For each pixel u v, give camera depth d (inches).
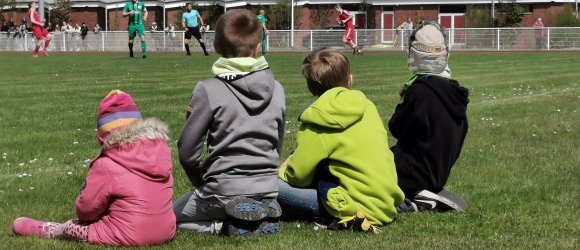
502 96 540.4
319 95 205.3
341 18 1370.6
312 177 196.7
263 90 186.9
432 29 213.9
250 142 186.1
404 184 209.9
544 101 498.0
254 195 185.6
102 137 176.6
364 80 662.5
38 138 343.9
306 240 179.6
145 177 174.7
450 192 218.2
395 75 728.3
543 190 235.3
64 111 440.5
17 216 205.3
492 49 1566.2
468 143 327.3
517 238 180.9
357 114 193.9
